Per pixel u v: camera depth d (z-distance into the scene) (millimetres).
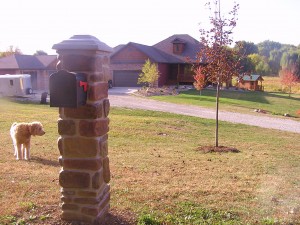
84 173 3908
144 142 12312
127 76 41906
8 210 4355
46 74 40906
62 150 3947
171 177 6871
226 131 16594
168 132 14922
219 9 11727
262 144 13055
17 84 31391
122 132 13969
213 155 10141
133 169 7590
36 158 8625
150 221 4074
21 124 8406
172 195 5340
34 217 4094
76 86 3561
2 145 10305
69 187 3957
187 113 22312
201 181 6574
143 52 40625
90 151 3887
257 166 8453
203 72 12070
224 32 11523
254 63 60312
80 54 3787
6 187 5555
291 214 4609
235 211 4637
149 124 16531
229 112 24109
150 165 8117
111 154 9586
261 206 4961
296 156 10297
